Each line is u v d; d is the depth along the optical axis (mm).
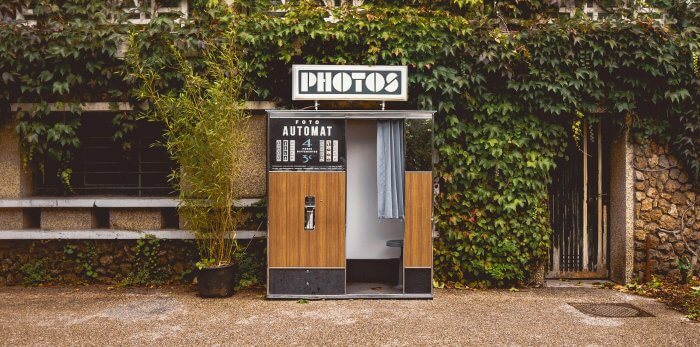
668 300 6242
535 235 6934
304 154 6137
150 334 4938
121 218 7145
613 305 6043
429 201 6207
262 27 6789
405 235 6195
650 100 7016
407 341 4758
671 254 7137
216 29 6848
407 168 6184
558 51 6840
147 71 6801
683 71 6898
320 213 6152
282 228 6137
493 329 5113
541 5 7227
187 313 5621
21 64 6746
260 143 7086
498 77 6973
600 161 7414
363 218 6918
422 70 6844
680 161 7160
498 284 6930
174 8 7176
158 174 7375
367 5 6934
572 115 7070
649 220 7117
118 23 6934
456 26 6844
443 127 7020
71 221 7125
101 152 7383
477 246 6977
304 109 6355
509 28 7195
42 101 6863
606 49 6887
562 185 7422
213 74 6598
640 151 7129
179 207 6520
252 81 6906
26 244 7105
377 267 6918
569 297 6445
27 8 7074
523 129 7012
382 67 6422
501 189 7000
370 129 6926
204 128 6008
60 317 5484
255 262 6922
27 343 4688
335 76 6395
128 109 6977
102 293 6547
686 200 7156
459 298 6332
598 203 7449
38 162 7227
